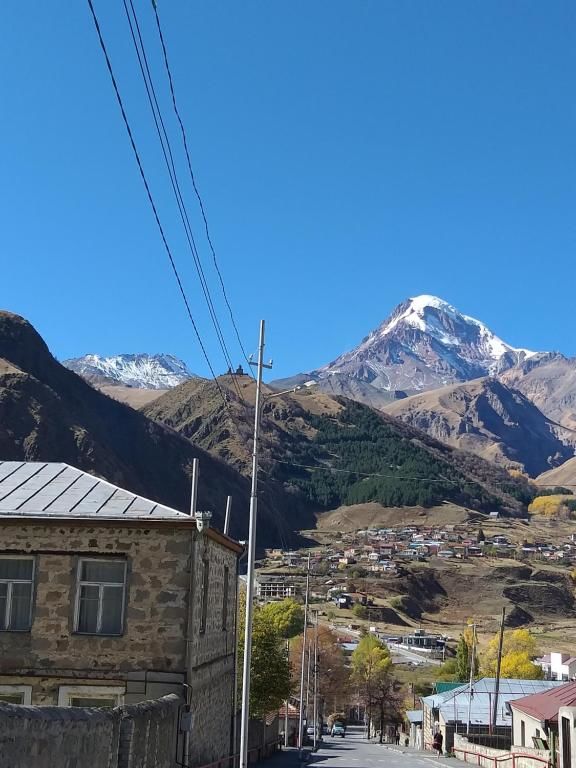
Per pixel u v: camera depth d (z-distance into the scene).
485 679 72.44
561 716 26.52
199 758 24.45
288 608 121.19
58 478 26.34
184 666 22.62
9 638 23.00
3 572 23.62
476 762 46.34
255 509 26.70
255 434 27.45
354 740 101.06
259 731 48.09
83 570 23.53
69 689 22.61
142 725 15.62
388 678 115.56
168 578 23.12
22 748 10.59
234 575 31.91
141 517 23.27
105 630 23.17
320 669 111.50
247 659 25.61
